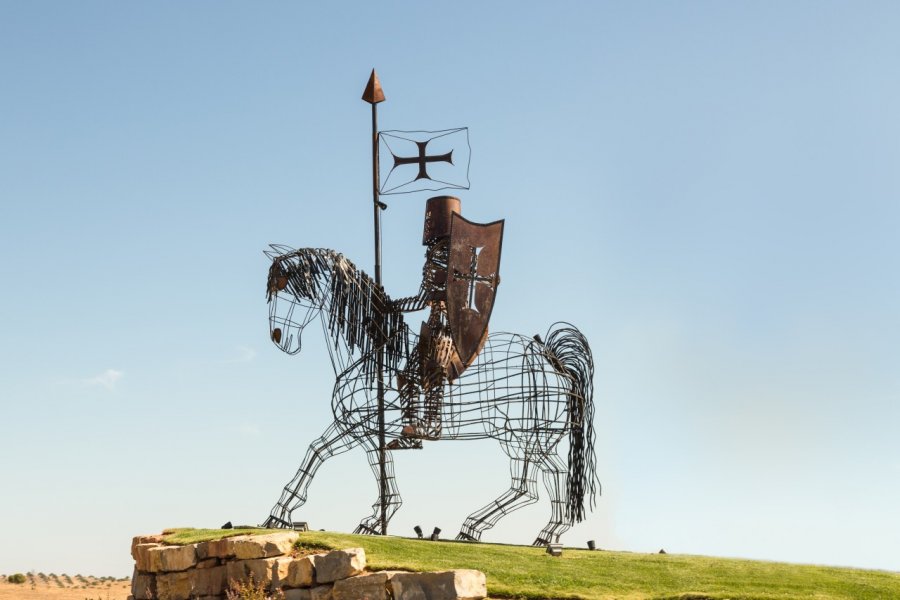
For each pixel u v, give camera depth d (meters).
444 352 19.33
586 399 20.28
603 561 16.72
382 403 19.47
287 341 19.48
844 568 17.06
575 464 19.89
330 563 15.08
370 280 19.67
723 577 15.78
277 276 19.34
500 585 14.78
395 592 14.10
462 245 18.98
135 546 18.95
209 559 16.80
